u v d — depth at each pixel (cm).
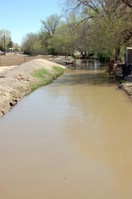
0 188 940
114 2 3366
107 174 1020
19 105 2102
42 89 2906
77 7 4447
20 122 1645
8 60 6544
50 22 10012
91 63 7038
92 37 4734
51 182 970
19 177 1006
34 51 10800
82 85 3116
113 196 888
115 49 4216
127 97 2297
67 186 945
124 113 1792
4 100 2009
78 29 4884
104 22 3922
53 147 1266
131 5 3219
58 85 3191
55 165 1092
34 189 930
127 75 3197
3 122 1652
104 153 1195
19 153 1206
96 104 2078
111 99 2242
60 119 1694
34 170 1055
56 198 880
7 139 1373
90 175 1015
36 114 1819
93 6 4294
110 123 1588
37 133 1448
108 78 3731
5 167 1083
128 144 1282
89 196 888
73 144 1294
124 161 1117
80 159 1142
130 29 3425
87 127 1528
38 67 4003
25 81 2950
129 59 3412
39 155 1184
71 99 2302
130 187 936
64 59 7138
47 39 10012
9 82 2597
